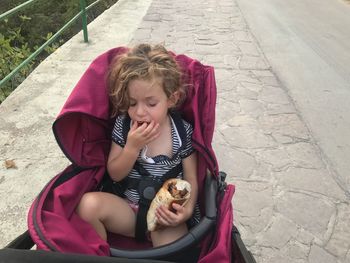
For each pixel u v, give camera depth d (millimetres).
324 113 4402
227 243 1510
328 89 5035
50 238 1355
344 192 3150
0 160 3287
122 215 1703
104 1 15070
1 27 13281
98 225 1628
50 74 4980
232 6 9344
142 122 1673
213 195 1727
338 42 7062
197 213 1835
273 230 2725
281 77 5312
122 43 6328
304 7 9797
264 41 6812
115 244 1782
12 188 2967
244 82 5086
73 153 1698
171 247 1517
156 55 1702
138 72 1607
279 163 3465
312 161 3525
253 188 3127
